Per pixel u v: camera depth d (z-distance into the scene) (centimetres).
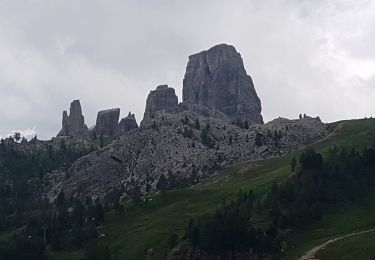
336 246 14812
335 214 18750
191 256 17200
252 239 17050
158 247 18850
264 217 18650
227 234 17162
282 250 16700
